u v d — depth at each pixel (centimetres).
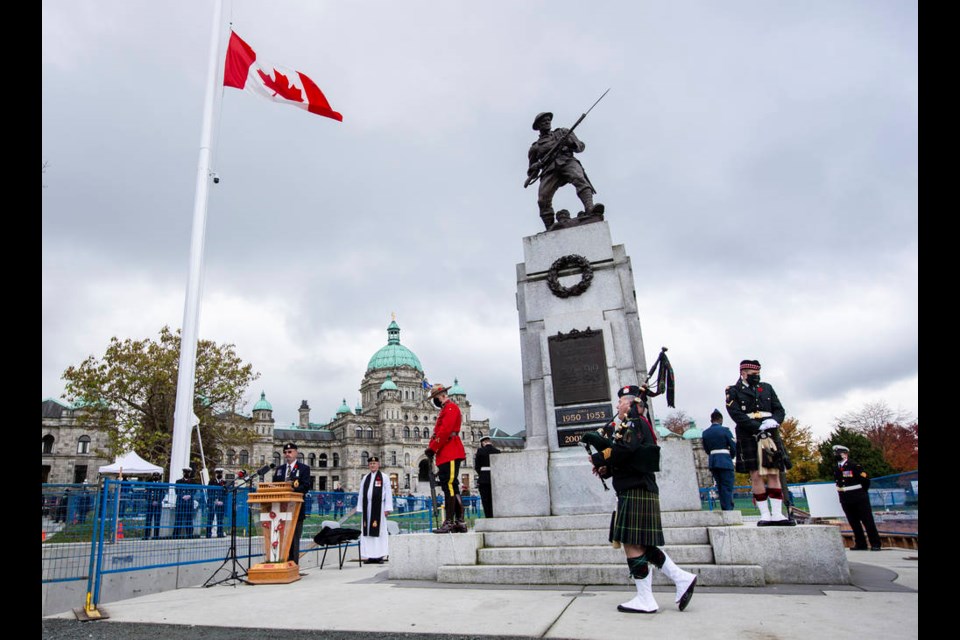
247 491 1127
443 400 879
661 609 517
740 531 663
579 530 766
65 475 6856
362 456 10038
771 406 757
